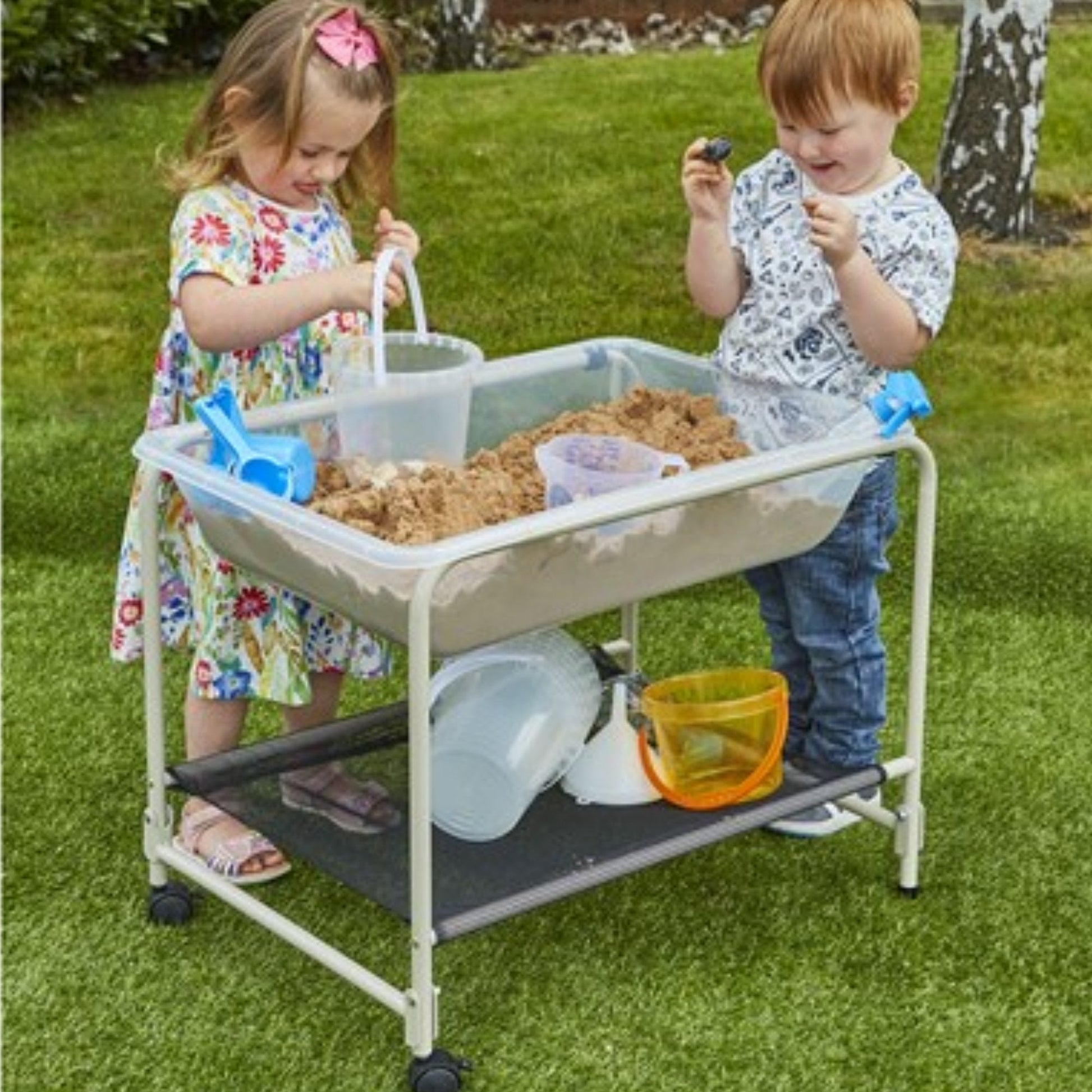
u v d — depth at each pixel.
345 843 3.21
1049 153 8.17
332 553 2.88
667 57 10.46
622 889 3.56
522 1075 3.04
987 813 3.82
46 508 5.24
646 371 3.74
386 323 6.69
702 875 3.61
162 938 3.42
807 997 3.24
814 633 3.63
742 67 10.04
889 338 3.32
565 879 3.09
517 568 2.87
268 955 3.37
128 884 3.59
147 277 7.29
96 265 7.43
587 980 3.29
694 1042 3.12
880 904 3.51
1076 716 4.19
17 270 7.36
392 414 3.28
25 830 3.76
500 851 3.20
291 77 3.26
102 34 9.85
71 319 6.86
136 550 3.54
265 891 3.56
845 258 3.22
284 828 3.26
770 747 3.36
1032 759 4.02
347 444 3.32
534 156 8.53
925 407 3.22
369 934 3.43
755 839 3.73
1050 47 9.83
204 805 3.63
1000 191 7.20
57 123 9.38
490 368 3.59
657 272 7.17
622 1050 3.11
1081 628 4.59
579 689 3.45
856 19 3.26
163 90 10.12
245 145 3.35
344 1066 3.08
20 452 5.62
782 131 3.39
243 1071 3.07
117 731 4.14
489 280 7.11
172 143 9.01
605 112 9.20
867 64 3.26
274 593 3.46
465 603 2.85
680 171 8.29
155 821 3.44
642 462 3.27
